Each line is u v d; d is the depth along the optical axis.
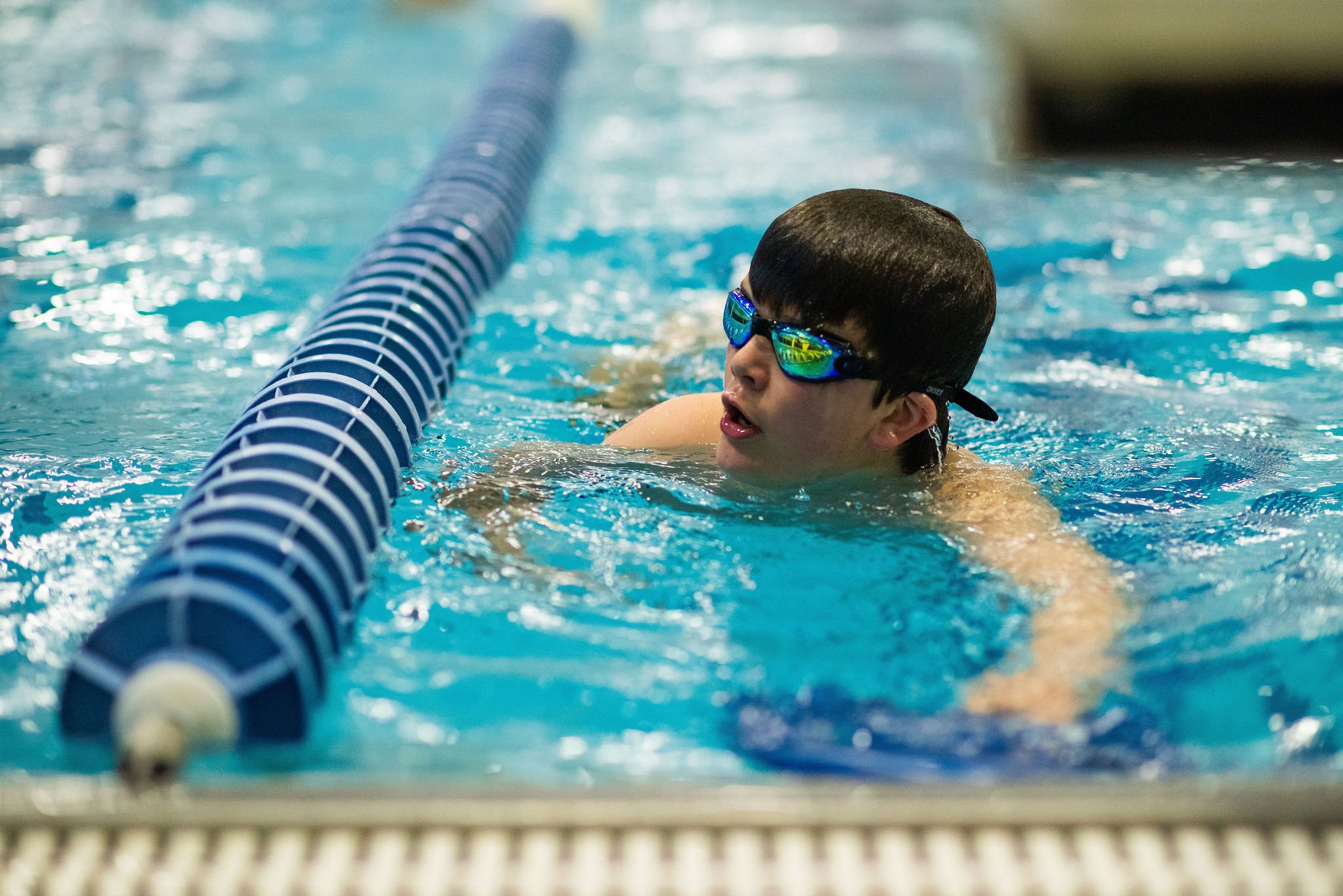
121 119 8.12
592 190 6.97
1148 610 2.84
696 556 3.04
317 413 3.33
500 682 2.56
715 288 5.37
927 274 3.17
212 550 2.52
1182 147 8.46
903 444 3.45
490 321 4.96
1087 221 6.40
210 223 6.09
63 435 3.70
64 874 2.00
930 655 2.67
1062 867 2.04
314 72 9.63
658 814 2.09
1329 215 6.41
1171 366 4.48
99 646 2.30
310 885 1.99
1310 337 4.76
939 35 11.10
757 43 11.01
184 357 4.42
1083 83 9.08
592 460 3.54
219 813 2.07
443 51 10.42
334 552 2.76
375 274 4.85
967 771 2.31
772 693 2.55
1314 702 2.52
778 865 2.04
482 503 3.27
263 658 2.31
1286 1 8.76
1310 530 3.19
